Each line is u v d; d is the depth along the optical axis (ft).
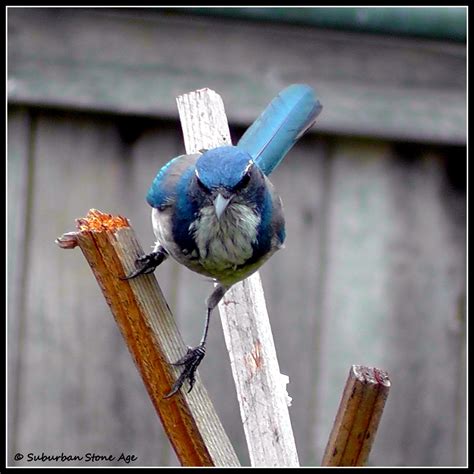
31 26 35.53
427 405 37.42
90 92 35.65
